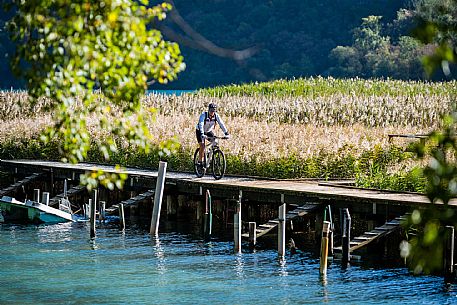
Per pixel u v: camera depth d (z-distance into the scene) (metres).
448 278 29.78
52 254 37.88
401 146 50.03
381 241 34.97
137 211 53.38
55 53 15.10
